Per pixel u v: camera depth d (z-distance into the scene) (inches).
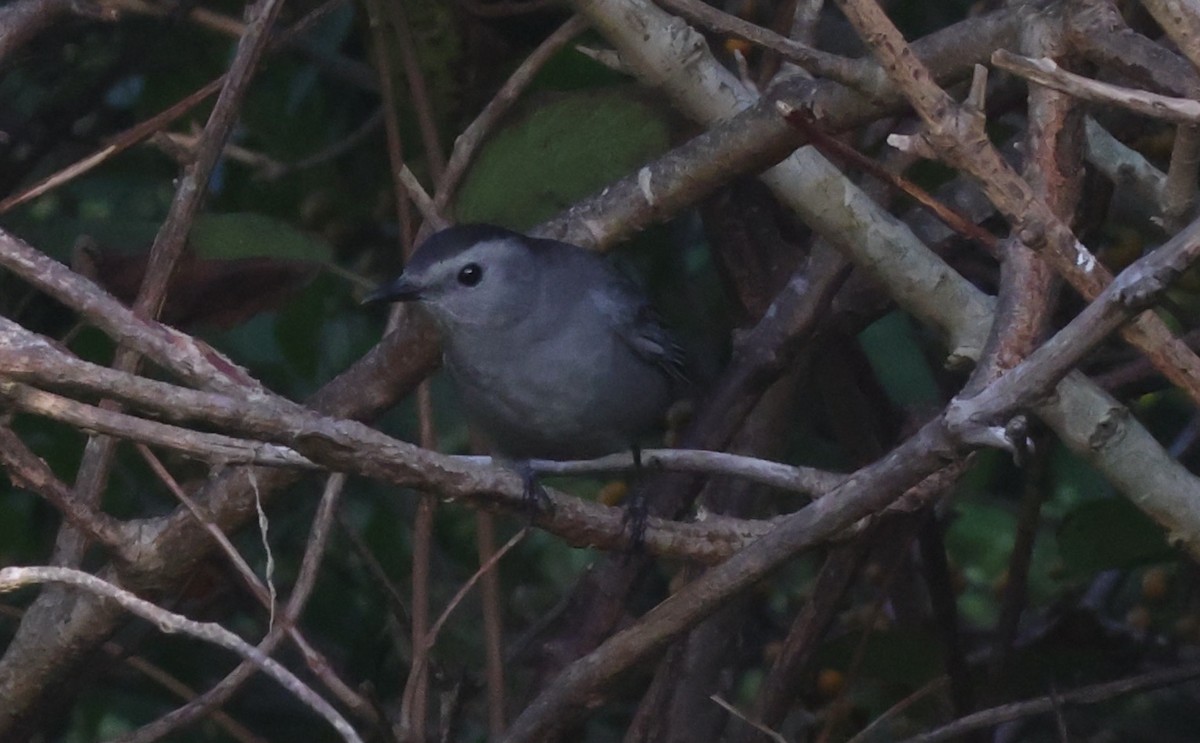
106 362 385.4
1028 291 224.2
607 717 451.2
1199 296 416.2
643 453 328.5
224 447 238.8
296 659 448.8
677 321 486.6
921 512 334.0
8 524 416.5
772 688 322.0
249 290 353.1
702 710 355.9
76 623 315.9
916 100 191.2
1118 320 191.6
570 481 462.6
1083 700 319.0
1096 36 243.3
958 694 358.3
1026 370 200.5
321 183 463.8
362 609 451.8
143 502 434.0
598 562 364.8
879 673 369.7
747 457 332.8
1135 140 377.4
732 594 233.8
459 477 248.1
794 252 382.6
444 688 326.6
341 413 349.4
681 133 364.5
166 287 295.7
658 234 478.9
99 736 464.1
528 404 366.3
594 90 345.4
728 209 383.9
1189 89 229.1
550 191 356.2
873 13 188.9
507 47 406.3
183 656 436.5
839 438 409.1
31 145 446.9
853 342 385.4
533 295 355.3
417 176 424.8
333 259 387.2
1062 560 380.5
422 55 391.9
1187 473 250.2
